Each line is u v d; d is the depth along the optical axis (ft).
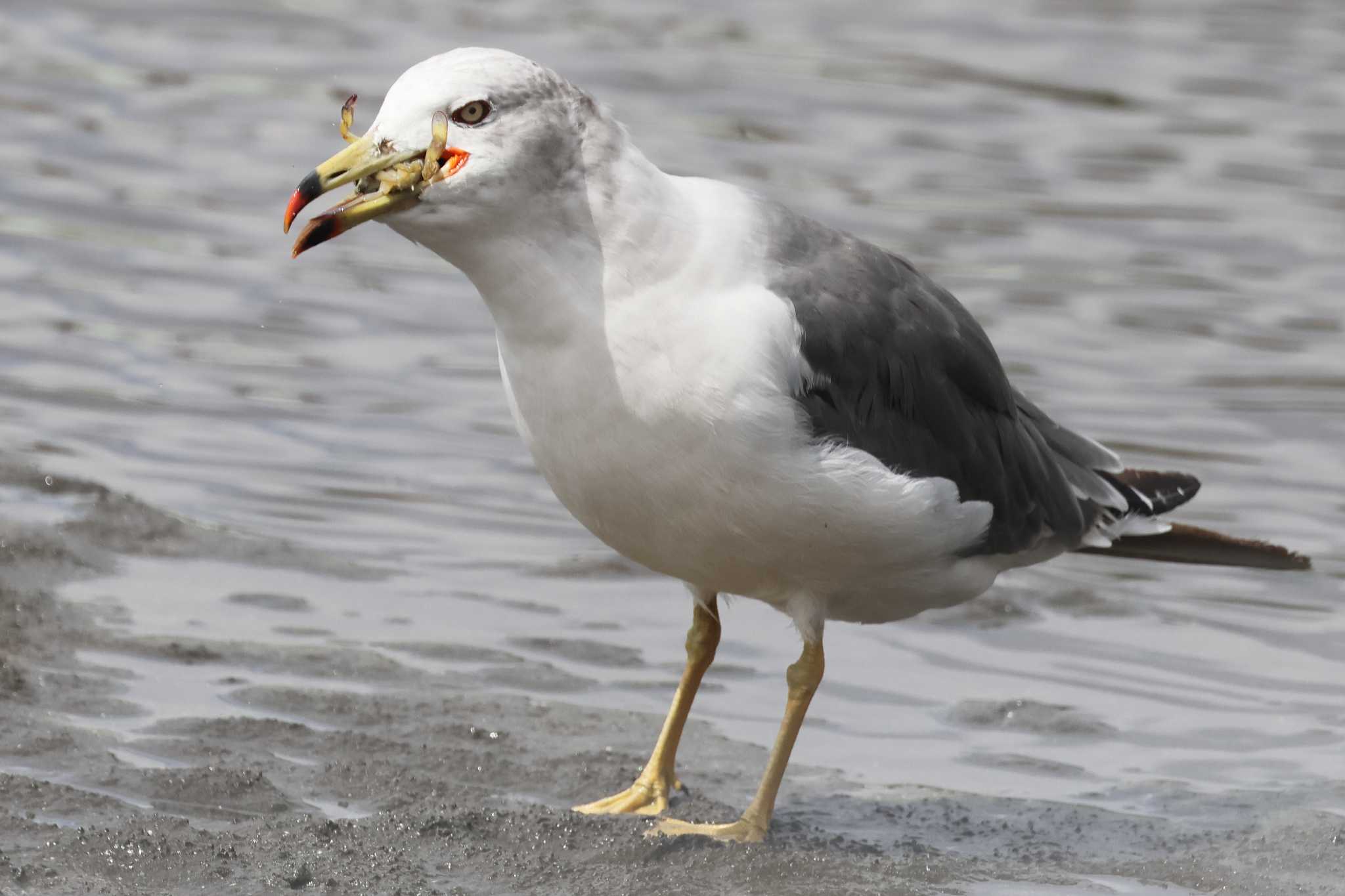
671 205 29.01
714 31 89.40
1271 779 34.94
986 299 62.18
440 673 37.40
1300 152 76.38
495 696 36.47
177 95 77.46
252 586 41.19
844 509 29.91
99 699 34.47
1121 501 36.24
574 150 28.27
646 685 37.96
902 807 32.96
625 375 28.78
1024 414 36.01
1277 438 53.57
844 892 28.76
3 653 35.99
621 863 29.37
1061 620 42.93
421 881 28.02
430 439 51.57
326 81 80.02
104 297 59.57
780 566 30.94
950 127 78.33
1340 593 44.91
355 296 61.41
